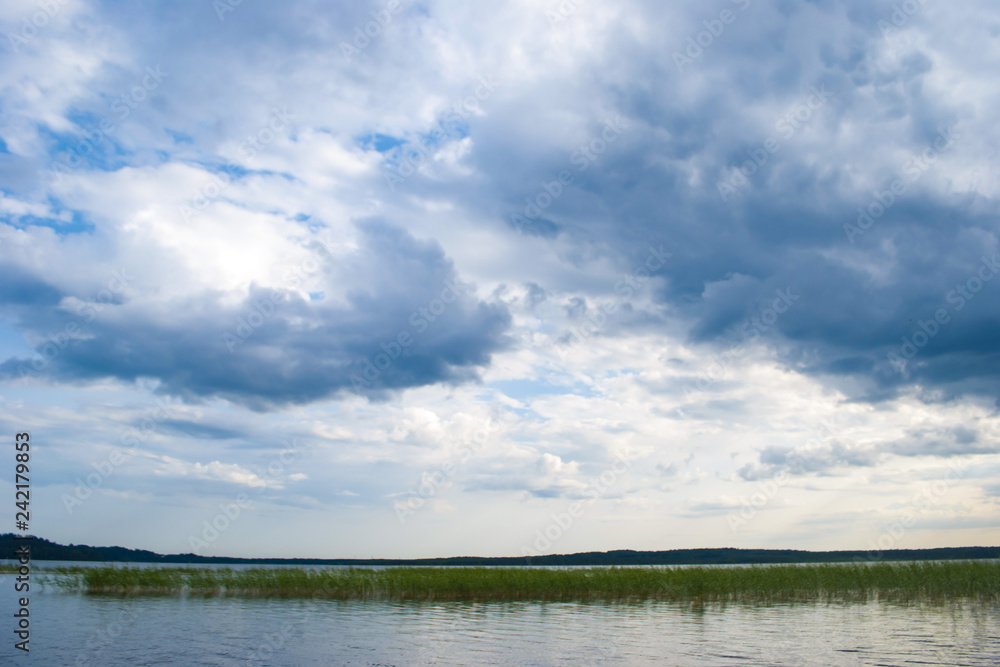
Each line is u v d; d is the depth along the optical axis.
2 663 16.75
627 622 24.92
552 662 16.64
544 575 38.62
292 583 39.31
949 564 34.31
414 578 38.31
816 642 19.19
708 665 15.94
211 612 28.80
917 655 16.83
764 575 36.16
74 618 26.42
